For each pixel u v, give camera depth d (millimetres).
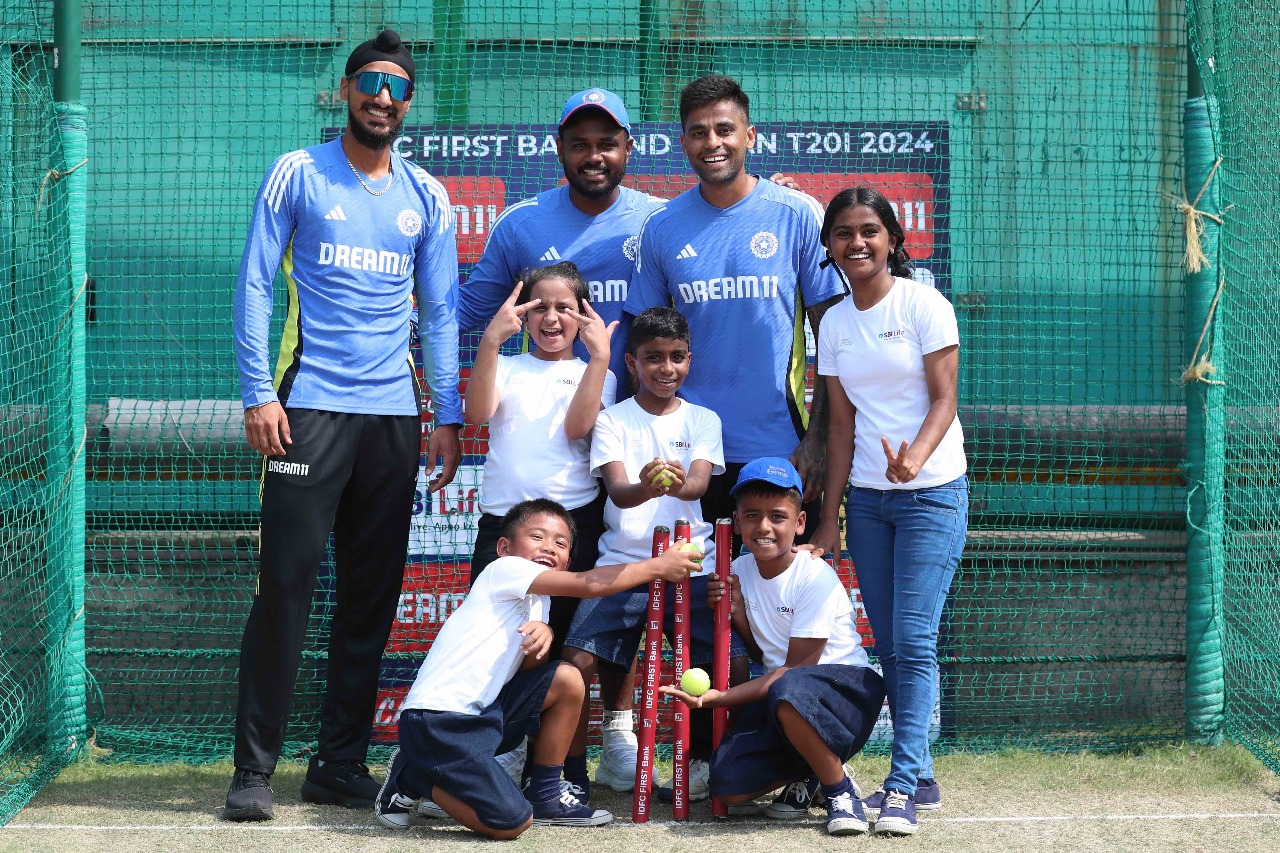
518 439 3795
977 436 4648
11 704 4227
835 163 4688
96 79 4668
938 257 4707
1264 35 4547
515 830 3359
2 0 4379
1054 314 4727
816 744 3396
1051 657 4676
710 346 3922
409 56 3734
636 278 4023
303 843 3357
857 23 4703
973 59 4734
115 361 4668
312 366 3652
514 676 3533
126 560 4656
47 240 4312
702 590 3781
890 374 3543
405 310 3822
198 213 4688
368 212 3723
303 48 4688
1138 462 4672
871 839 3383
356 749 3781
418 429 3832
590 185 3980
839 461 3689
